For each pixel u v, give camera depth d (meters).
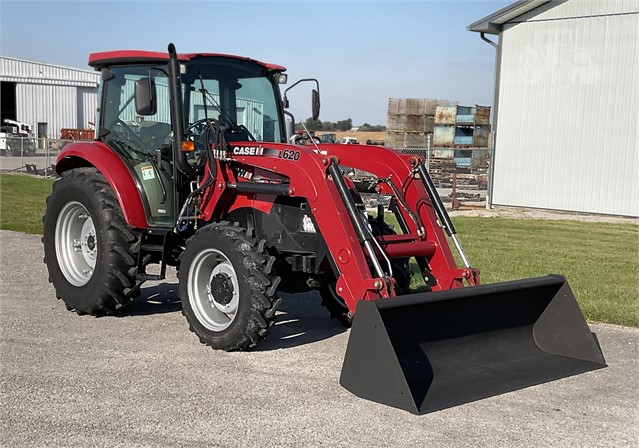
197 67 6.81
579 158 18.58
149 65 6.95
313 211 5.66
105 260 6.75
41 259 10.09
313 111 7.02
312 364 5.68
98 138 7.32
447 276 5.96
